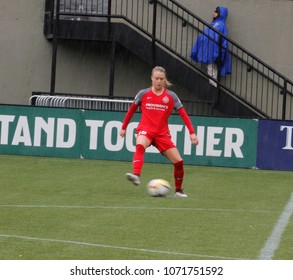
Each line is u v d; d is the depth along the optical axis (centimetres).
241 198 4566
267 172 5972
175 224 3628
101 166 5856
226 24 7512
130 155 6206
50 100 7031
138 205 4131
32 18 7688
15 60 7725
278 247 3198
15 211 3862
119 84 7675
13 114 6306
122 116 6203
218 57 6956
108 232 3394
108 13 7175
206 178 5453
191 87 7200
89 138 6250
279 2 7512
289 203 4431
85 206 4056
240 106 7144
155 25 7150
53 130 6281
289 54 7512
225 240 3303
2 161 5941
